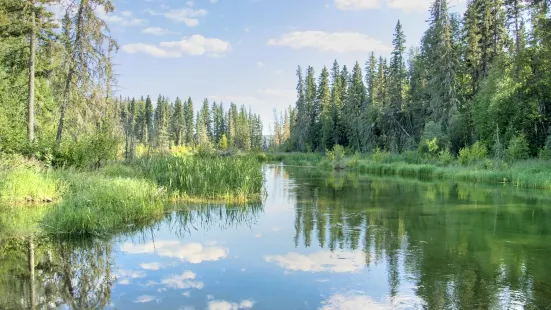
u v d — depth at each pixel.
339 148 41.19
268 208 12.57
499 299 5.08
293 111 84.56
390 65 43.75
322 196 15.55
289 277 5.99
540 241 8.07
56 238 8.45
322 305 4.95
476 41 32.31
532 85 25.11
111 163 19.98
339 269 6.38
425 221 10.26
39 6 17.78
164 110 91.00
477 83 32.88
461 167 25.16
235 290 5.49
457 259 6.87
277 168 38.50
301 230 9.34
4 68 20.17
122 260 6.95
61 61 18.16
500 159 23.05
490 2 30.97
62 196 12.88
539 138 25.44
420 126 38.44
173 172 14.63
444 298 5.15
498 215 11.05
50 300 5.12
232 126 94.94
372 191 17.27
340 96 59.62
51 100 23.52
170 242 8.26
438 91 33.06
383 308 4.84
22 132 18.67
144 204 10.79
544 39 23.61
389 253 7.26
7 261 6.84
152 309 4.84
